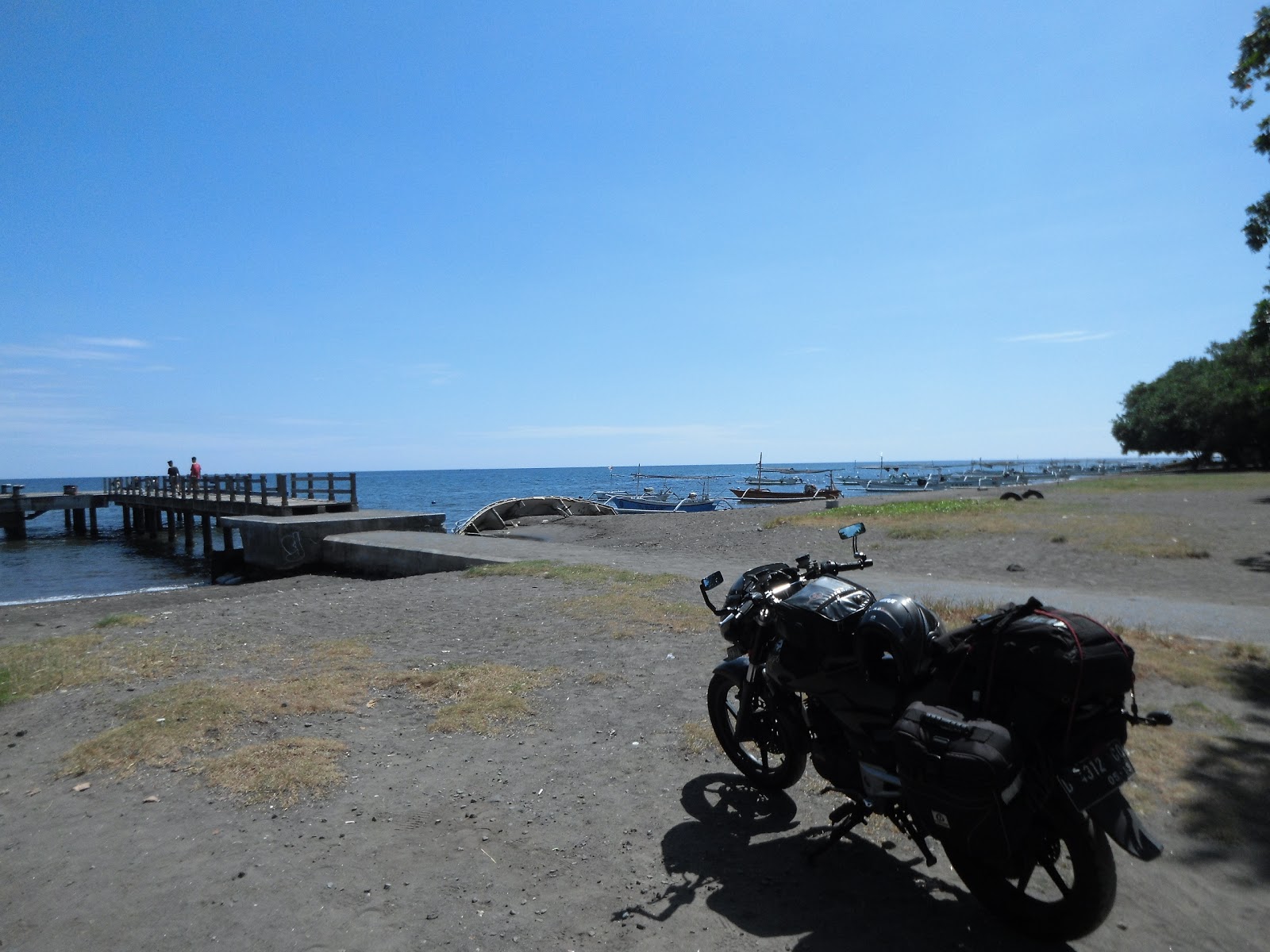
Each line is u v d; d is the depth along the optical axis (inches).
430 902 141.3
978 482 2455.7
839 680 148.3
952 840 124.0
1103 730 117.9
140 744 211.2
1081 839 117.2
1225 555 535.5
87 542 1588.3
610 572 520.1
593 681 271.3
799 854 158.4
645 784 191.2
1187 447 2381.9
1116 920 134.0
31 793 188.4
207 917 136.6
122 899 142.6
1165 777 184.9
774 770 186.4
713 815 175.2
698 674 278.4
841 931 131.8
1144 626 329.4
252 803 179.8
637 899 142.4
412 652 324.2
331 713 240.8
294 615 411.2
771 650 173.6
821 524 786.2
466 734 223.6
